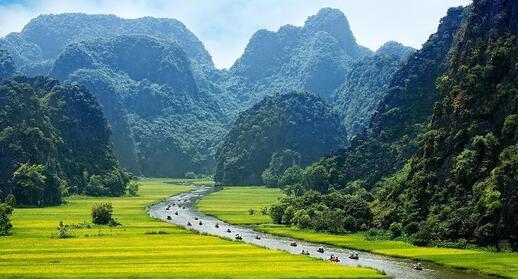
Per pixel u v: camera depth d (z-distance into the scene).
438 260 106.81
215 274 89.44
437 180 146.88
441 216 134.00
